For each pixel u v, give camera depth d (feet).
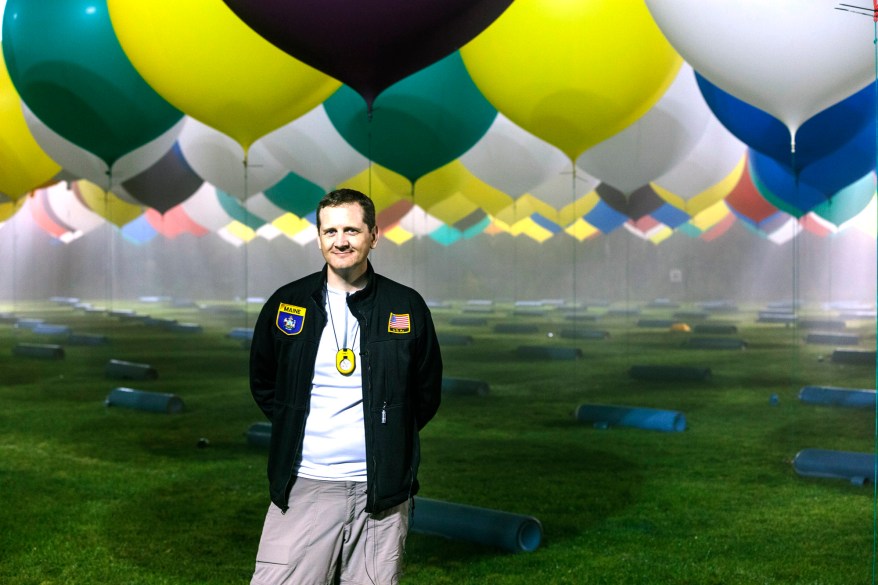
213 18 19.35
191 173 39.60
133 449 19.34
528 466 17.49
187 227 71.41
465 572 11.51
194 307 77.61
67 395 27.20
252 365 7.68
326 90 21.70
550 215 59.52
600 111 22.48
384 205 44.80
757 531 13.14
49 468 17.56
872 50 15.85
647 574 11.34
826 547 12.34
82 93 23.04
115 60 22.79
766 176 38.19
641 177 29.96
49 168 33.37
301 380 7.18
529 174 34.53
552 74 21.97
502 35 21.89
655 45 21.65
